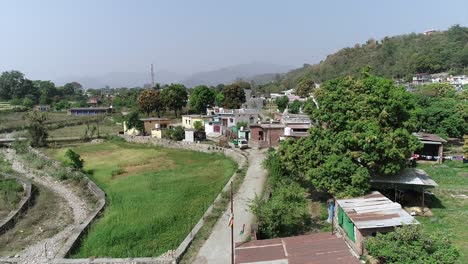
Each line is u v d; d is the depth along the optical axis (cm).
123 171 4325
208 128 6781
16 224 2784
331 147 2639
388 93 2750
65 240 2439
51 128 8381
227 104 9431
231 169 4222
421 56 13325
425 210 2636
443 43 14962
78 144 6531
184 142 5922
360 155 2561
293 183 2975
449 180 3406
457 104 4866
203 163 4700
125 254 2162
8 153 5781
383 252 1714
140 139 6650
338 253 1630
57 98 15150
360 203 2262
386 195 2762
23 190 3591
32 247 2356
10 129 8088
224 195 3105
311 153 2681
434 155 4184
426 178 2731
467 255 1944
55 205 3234
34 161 4966
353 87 2867
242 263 1611
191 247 2202
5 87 14888
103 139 7031
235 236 2311
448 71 12662
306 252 1659
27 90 15238
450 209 2686
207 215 2664
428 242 1700
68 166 4400
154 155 5303
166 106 9275
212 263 2006
